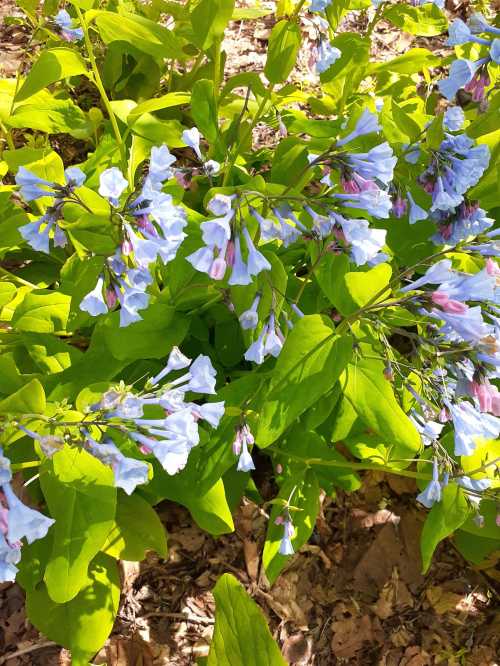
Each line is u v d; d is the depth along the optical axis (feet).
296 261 1.37
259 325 1.05
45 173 1.24
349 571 1.36
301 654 1.26
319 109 1.60
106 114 1.85
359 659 1.27
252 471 1.44
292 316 1.13
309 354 0.97
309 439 1.23
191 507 1.06
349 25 2.38
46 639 1.19
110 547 1.10
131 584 1.28
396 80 1.79
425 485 1.17
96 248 0.92
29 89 1.10
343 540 1.40
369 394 1.03
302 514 1.17
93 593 1.08
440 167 1.06
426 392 0.99
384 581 1.36
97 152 1.35
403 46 2.34
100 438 0.89
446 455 1.04
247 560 1.34
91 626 1.05
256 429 1.07
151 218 0.90
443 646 1.29
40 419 0.81
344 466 1.19
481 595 1.35
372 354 1.06
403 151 1.11
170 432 0.84
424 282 0.91
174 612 1.26
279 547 1.12
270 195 0.97
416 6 1.51
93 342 1.12
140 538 1.11
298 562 1.36
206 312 1.31
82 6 1.10
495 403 0.93
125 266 0.89
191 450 1.09
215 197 0.87
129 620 1.24
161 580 1.30
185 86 1.75
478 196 1.20
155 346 1.09
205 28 1.23
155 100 1.21
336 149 0.97
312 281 1.30
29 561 1.09
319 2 1.30
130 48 1.69
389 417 1.01
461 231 1.12
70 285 1.16
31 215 1.29
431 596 1.34
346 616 1.31
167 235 0.89
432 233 1.22
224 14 1.21
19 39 2.08
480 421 0.96
